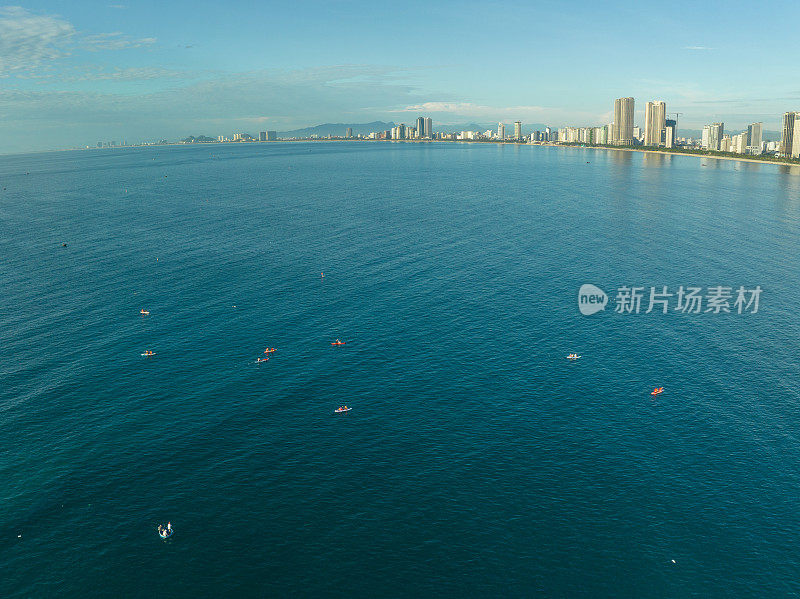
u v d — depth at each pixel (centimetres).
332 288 16362
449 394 10606
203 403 10231
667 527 7431
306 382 10994
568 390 10725
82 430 9400
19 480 8244
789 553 7031
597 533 7338
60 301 15212
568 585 6612
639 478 8325
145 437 9238
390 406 10200
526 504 7838
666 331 13350
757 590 6550
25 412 9869
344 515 7656
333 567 6862
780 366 11531
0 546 7138
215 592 6550
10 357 11888
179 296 15625
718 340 12825
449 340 12888
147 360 11812
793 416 9769
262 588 6594
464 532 7362
